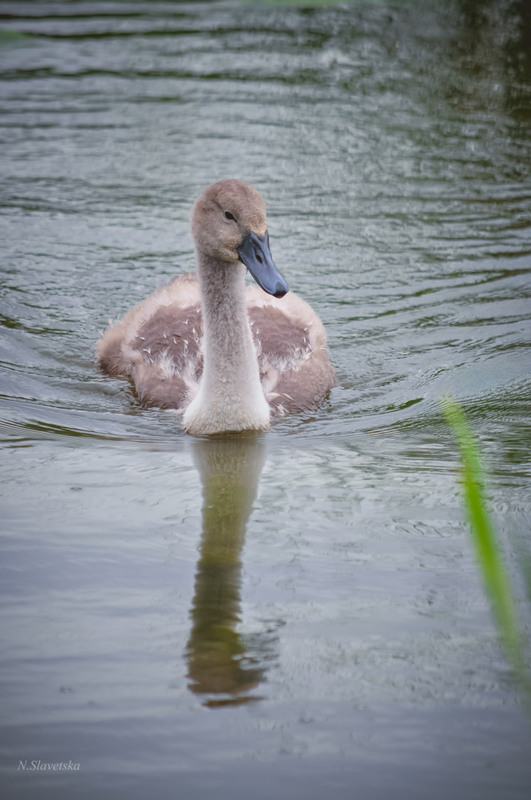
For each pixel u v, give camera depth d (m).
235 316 9.05
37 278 12.70
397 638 5.56
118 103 19.41
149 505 7.34
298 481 7.87
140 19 26.02
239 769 4.52
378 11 26.58
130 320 11.07
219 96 19.78
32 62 22.09
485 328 11.59
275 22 25.47
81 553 6.54
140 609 5.85
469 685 5.12
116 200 15.04
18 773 4.49
